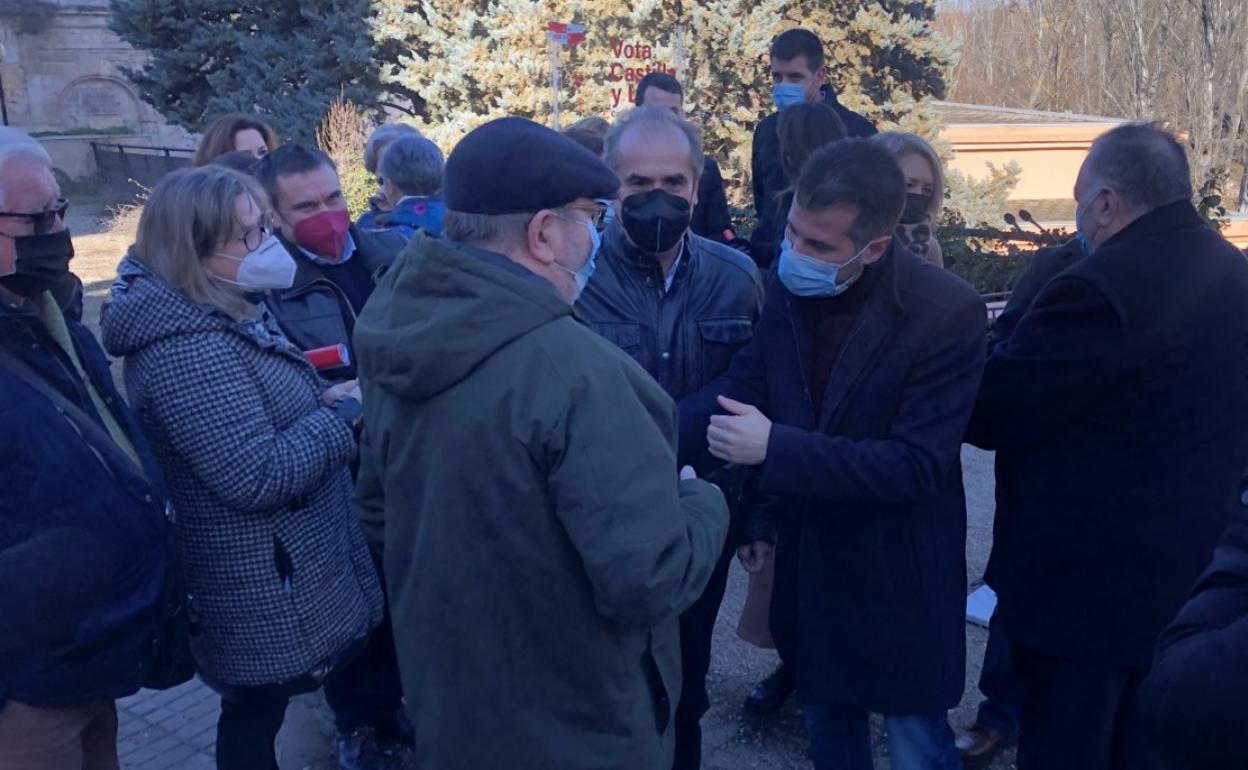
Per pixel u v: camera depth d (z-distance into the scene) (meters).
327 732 3.47
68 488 1.96
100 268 12.27
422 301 1.72
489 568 1.71
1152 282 2.19
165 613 2.13
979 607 4.08
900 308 2.23
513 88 13.52
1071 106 26.30
